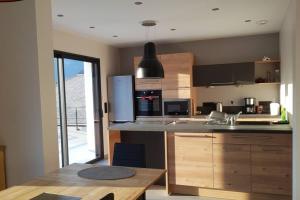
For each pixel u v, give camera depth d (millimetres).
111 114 6234
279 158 3322
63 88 4887
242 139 3451
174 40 6035
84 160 5715
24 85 2861
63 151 4922
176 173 3766
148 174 2236
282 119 4625
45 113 2867
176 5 3533
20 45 2844
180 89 5844
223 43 6020
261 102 5852
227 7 3660
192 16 4070
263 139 3369
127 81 6098
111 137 4078
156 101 6055
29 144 2891
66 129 4949
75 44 5219
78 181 2078
